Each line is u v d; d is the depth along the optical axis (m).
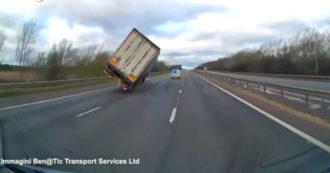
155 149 6.88
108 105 15.82
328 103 14.48
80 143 7.41
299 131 8.84
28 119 11.14
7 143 7.26
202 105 15.70
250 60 84.81
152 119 11.21
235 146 7.11
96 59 47.25
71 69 43.28
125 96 21.31
